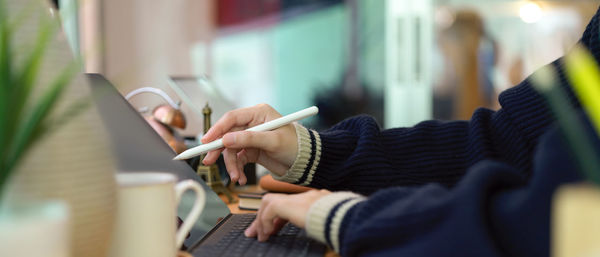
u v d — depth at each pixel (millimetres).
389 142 1051
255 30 3600
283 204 715
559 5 3332
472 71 3436
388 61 3541
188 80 1743
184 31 3457
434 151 1029
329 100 3631
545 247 467
